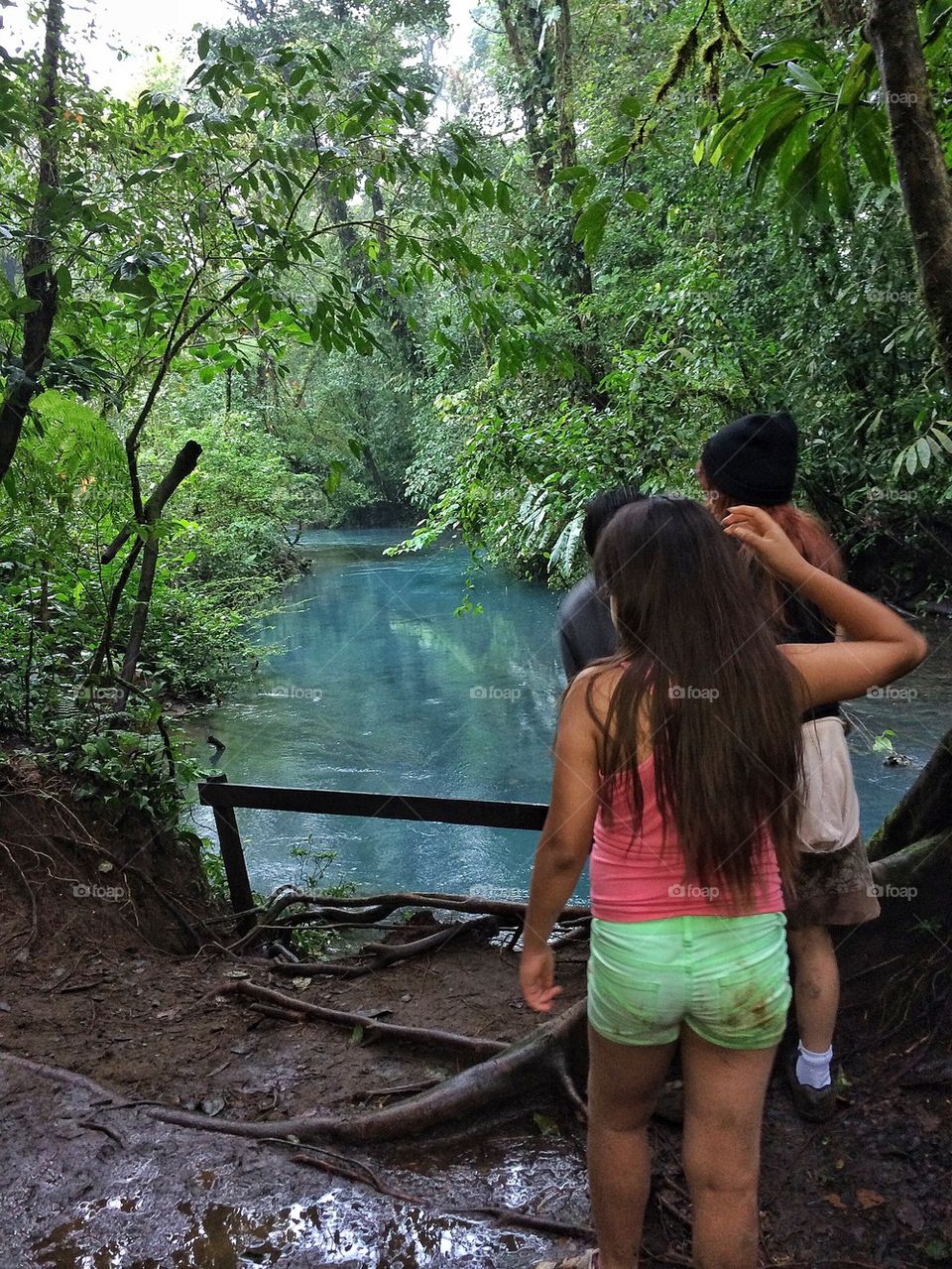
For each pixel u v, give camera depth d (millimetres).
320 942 4262
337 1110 2607
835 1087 2297
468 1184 2271
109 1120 2492
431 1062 2869
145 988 3396
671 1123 2377
